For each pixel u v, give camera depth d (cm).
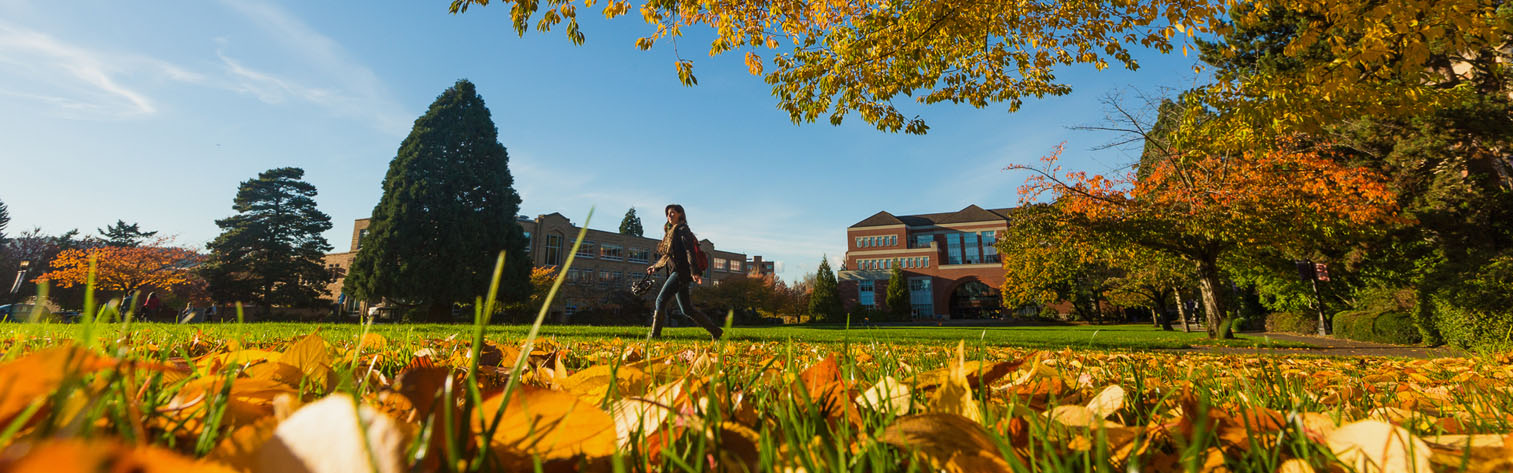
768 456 62
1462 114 1183
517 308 3600
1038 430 72
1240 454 76
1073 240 1463
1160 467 70
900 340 712
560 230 5075
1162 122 1371
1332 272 1711
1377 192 1230
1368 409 127
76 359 47
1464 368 310
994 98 930
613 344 389
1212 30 751
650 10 750
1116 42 816
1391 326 1178
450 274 3098
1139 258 1542
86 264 3375
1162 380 186
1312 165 1267
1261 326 2477
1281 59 1233
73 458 24
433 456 51
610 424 57
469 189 3356
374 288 3036
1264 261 1517
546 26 686
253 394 76
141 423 57
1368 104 712
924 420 61
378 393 75
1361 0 657
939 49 857
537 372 136
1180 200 1359
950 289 5678
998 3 755
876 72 852
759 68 892
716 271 6222
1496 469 59
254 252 4066
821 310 5309
